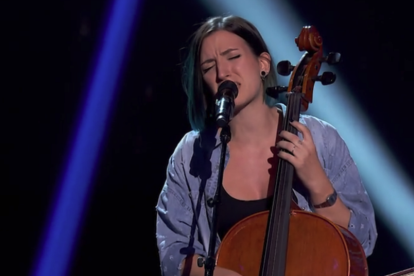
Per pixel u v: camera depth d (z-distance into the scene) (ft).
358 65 56.90
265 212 25.70
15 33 64.75
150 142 66.80
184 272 26.86
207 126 28.91
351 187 27.32
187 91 29.22
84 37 64.49
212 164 28.22
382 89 56.59
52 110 67.10
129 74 64.85
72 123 67.31
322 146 27.50
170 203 28.73
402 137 56.24
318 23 57.00
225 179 27.73
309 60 26.66
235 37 26.78
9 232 68.69
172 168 29.17
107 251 68.74
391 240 56.08
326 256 23.77
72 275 68.08
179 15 61.77
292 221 24.82
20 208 69.05
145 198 68.64
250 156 27.84
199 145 28.71
